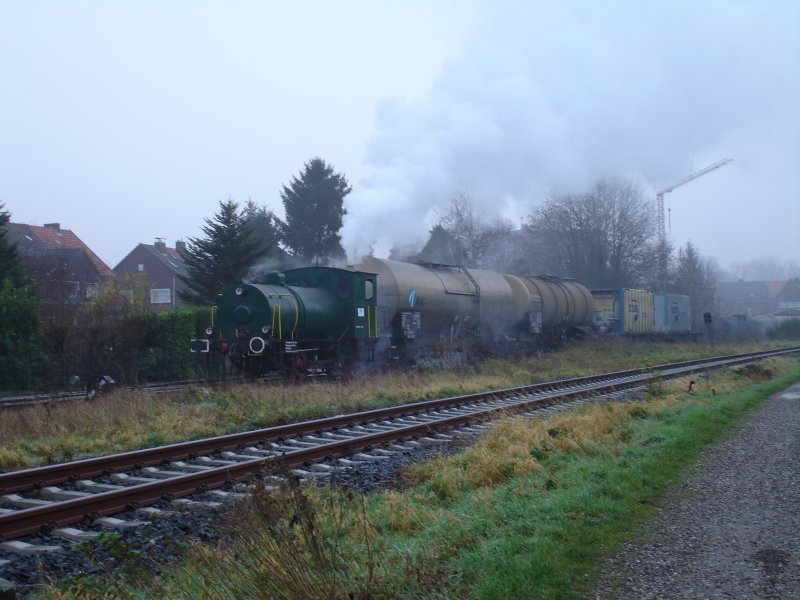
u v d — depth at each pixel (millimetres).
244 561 4801
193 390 16953
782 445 10383
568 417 11828
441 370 23078
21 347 21000
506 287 30344
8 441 12258
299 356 20359
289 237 45344
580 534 6207
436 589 4934
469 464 9070
